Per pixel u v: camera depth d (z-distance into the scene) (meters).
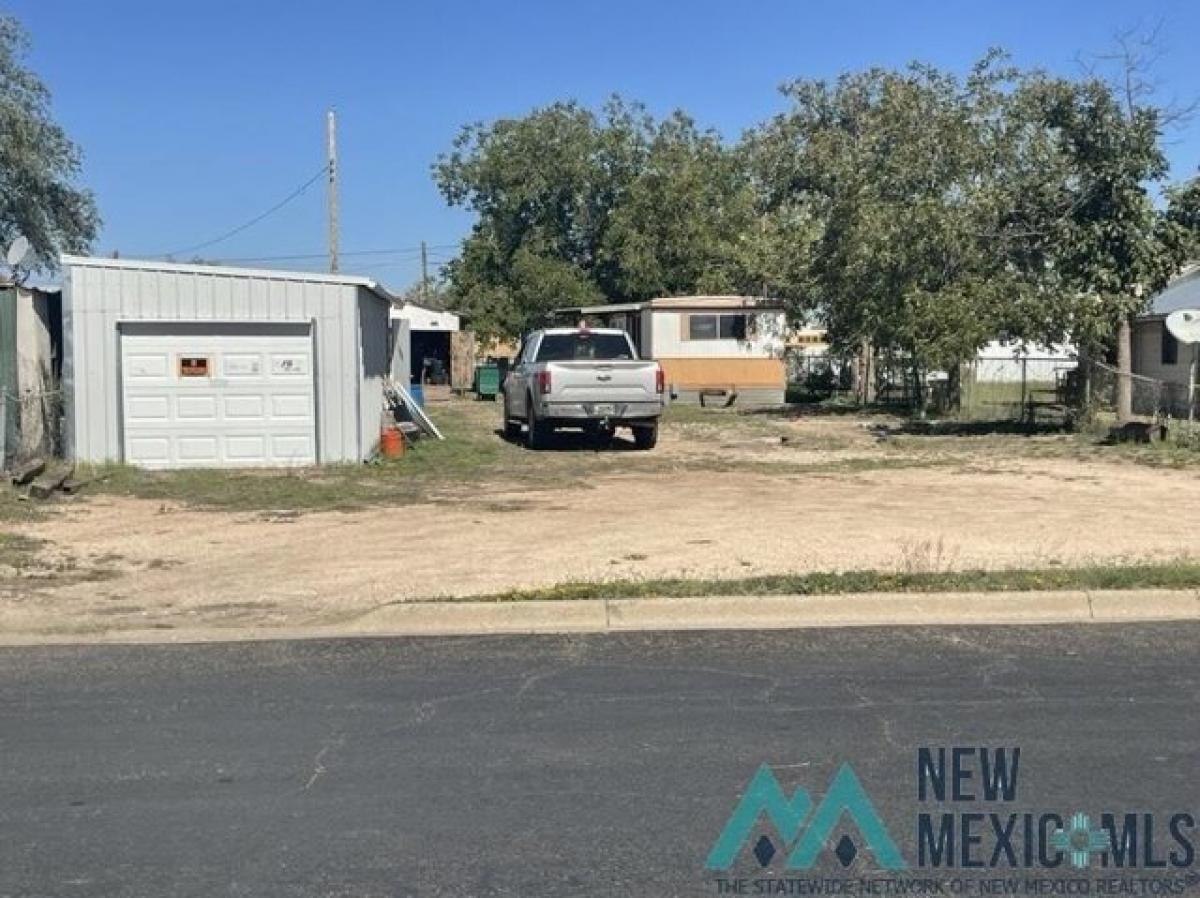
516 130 49.12
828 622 8.37
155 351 17.06
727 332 34.69
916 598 8.62
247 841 4.77
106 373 16.92
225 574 9.98
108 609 8.78
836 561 10.23
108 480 15.64
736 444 22.20
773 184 42.88
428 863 4.55
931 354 23.42
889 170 28.00
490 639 7.99
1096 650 7.59
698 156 47.66
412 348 51.25
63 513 13.24
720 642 7.86
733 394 34.56
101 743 5.95
